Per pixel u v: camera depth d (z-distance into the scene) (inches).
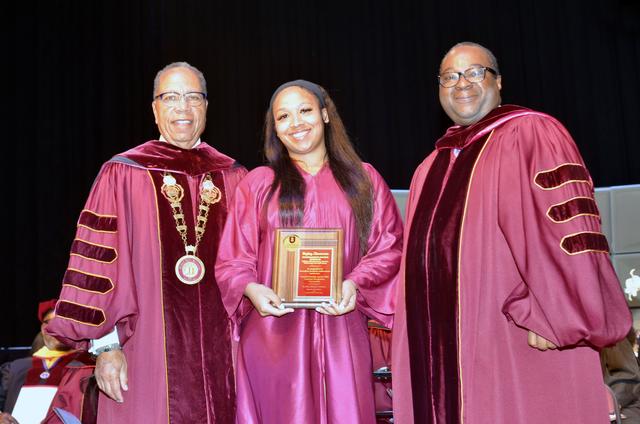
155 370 135.0
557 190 119.7
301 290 125.1
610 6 380.2
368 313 133.7
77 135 377.1
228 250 133.8
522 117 129.3
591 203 119.3
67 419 137.8
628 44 377.4
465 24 390.9
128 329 134.5
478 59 135.6
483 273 124.6
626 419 175.9
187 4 389.1
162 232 140.0
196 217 143.3
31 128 376.2
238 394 129.2
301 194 132.1
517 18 387.2
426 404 128.0
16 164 373.7
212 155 149.6
